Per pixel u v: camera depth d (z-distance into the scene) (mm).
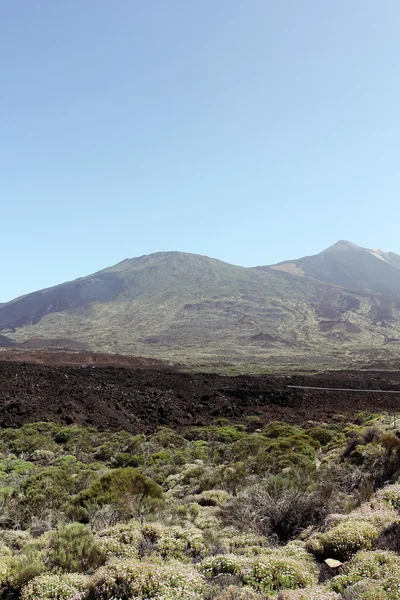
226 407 33312
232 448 18844
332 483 10844
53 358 71938
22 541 8695
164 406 31875
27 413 25938
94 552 7492
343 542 7391
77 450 20312
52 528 9727
